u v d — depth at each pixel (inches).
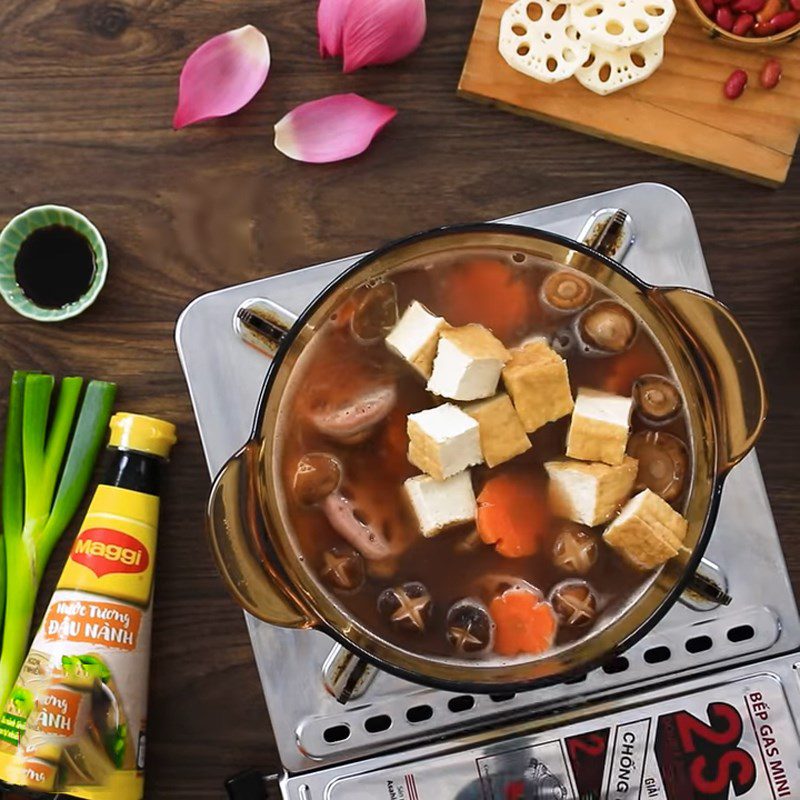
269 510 41.7
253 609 40.1
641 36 45.3
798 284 46.6
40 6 46.7
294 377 41.5
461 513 41.3
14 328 46.8
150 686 46.4
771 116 46.2
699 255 44.9
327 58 46.6
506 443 41.1
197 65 45.9
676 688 44.4
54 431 46.4
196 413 44.6
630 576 41.7
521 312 41.8
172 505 46.4
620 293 41.6
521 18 45.7
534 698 44.6
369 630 41.9
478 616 41.7
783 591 44.7
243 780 45.4
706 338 40.7
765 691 44.4
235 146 46.8
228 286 46.8
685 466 41.7
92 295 45.9
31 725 44.2
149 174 46.8
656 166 46.7
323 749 44.4
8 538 46.4
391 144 46.7
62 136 46.8
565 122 46.4
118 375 46.8
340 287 40.5
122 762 44.7
